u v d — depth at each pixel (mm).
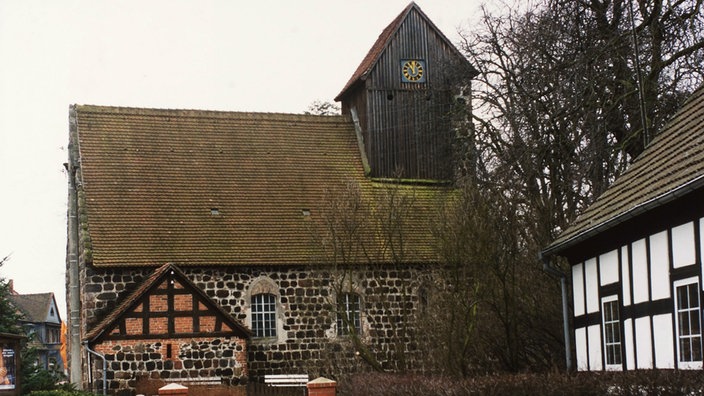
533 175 26875
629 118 25578
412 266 36469
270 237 36562
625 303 18812
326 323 35781
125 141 38938
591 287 20891
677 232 16375
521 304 26250
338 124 42594
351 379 25266
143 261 34438
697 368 15445
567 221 26281
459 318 25578
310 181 39531
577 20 26516
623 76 25422
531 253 26438
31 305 92688
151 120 40188
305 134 41750
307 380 32469
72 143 38906
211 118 41062
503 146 29828
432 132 41281
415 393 18828
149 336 33219
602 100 25391
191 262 34812
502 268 25938
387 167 40875
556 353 26203
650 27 24688
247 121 41500
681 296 16219
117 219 35719
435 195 37469
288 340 35594
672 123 20109
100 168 37500
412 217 37938
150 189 37250
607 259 19859
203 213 36906
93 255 34125
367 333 35719
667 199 15758
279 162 40062
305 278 36062
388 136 41156
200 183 38125
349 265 30391
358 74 42500
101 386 32656
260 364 35250
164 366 33250
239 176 38906
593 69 25375
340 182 39875
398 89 41625
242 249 35812
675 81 24688
